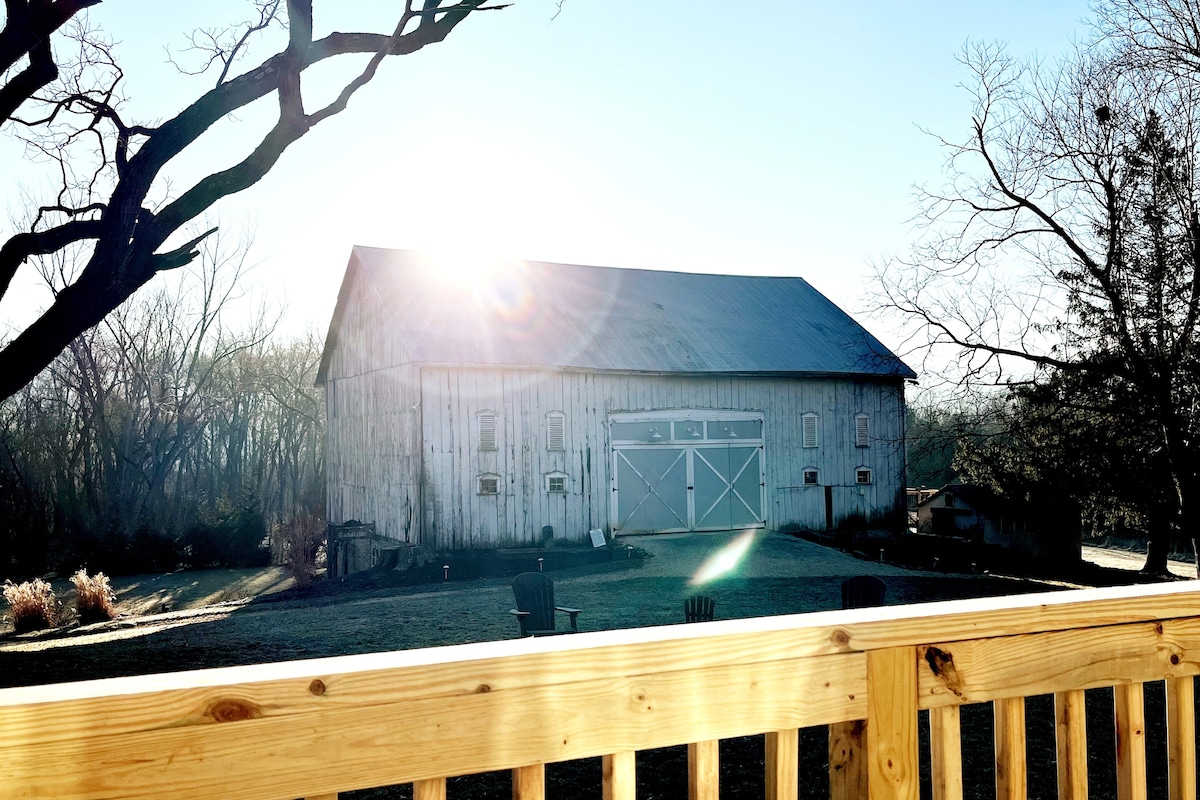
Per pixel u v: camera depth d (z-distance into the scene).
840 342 29.20
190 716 1.35
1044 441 20.28
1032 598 2.04
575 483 24.25
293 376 48.31
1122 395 17.27
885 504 28.45
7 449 35.84
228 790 1.37
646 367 24.95
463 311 25.12
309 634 14.15
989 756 6.89
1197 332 16.38
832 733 1.82
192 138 8.09
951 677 1.89
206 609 20.00
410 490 23.31
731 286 31.41
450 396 23.14
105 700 1.31
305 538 25.94
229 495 44.97
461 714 1.51
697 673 1.67
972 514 34.59
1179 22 16.88
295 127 8.19
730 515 26.14
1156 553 28.62
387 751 1.46
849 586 10.52
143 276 8.01
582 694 1.59
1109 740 7.37
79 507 37.03
